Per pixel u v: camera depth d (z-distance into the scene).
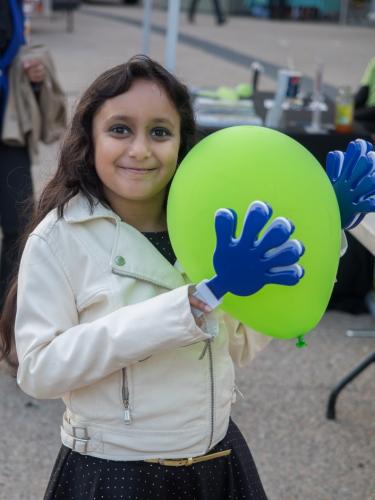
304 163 1.61
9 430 3.35
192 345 1.73
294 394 3.69
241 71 11.46
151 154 1.68
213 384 1.75
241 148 1.58
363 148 1.72
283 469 3.13
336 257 1.61
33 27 16.39
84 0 24.66
